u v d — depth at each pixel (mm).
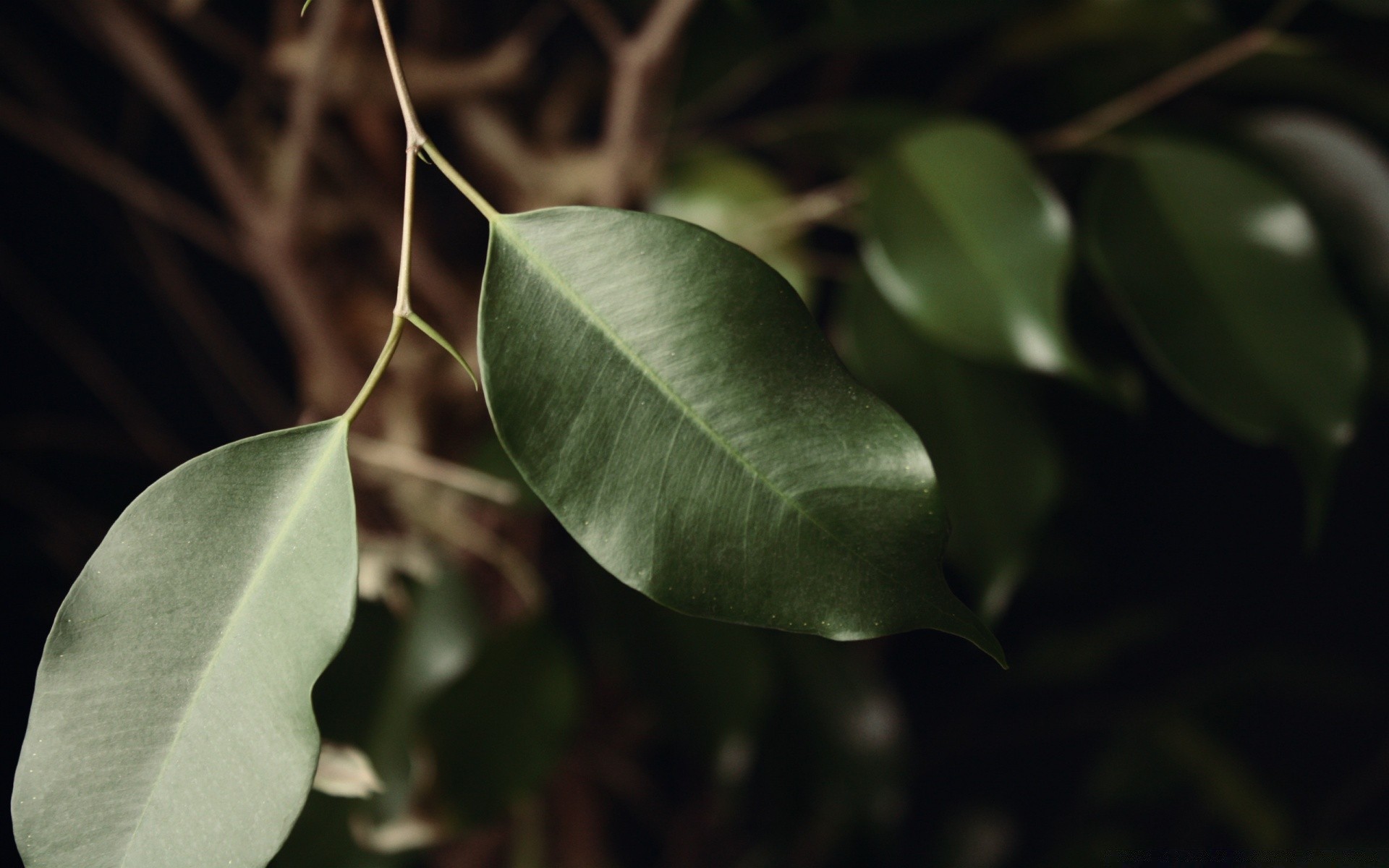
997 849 940
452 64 606
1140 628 917
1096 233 529
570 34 786
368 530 651
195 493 369
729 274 374
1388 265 562
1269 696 911
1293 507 984
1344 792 972
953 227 501
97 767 362
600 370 371
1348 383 502
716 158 586
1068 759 1034
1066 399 670
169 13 554
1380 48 591
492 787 531
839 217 605
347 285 664
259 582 367
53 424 792
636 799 814
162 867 359
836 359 373
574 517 368
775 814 703
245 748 362
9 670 713
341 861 489
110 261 859
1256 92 657
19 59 643
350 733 500
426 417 649
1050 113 676
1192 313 515
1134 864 913
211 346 771
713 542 369
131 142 773
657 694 612
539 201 632
